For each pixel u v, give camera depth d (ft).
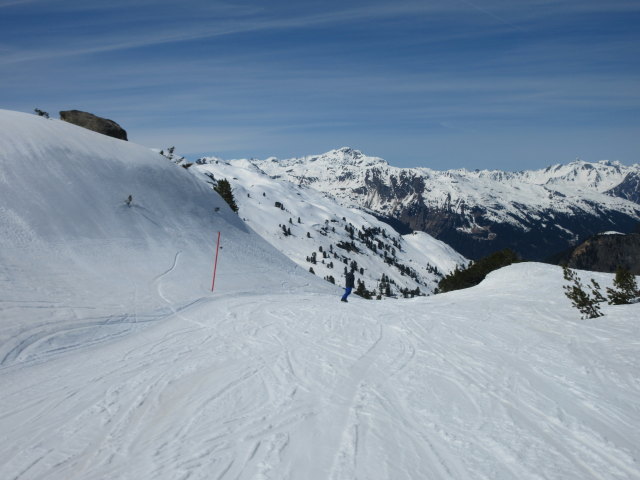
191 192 115.85
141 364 30.04
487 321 43.06
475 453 15.81
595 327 35.65
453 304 58.44
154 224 90.17
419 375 25.26
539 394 21.68
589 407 19.93
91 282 55.93
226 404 21.36
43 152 82.07
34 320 38.88
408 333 37.73
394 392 22.43
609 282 63.57
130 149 111.04
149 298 56.39
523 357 28.50
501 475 14.28
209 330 41.24
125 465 15.94
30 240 60.13
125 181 95.86
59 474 15.80
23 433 19.75
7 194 65.77
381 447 16.33
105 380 26.89
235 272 89.15
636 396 21.07
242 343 34.94
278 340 35.58
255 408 20.65
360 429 17.93
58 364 31.65
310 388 23.29
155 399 22.93
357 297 80.48
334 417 19.24
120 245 74.59
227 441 17.21
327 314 49.11
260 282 88.43
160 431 18.78
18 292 44.60
